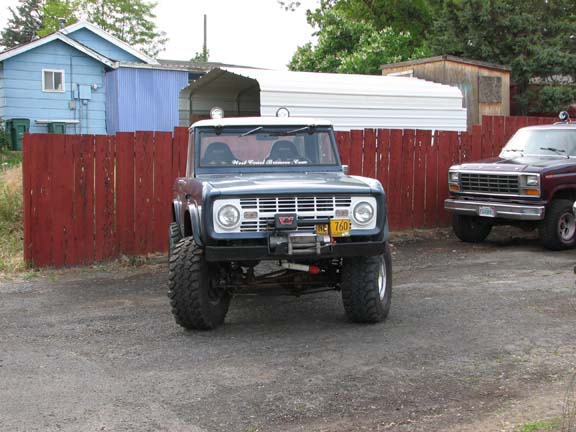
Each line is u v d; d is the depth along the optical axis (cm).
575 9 2742
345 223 611
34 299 822
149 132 1068
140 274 973
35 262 998
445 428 426
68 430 431
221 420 444
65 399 485
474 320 679
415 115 1562
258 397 482
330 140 742
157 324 692
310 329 657
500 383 504
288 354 578
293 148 732
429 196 1352
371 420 441
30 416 454
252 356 575
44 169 996
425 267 993
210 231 600
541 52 2409
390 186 1307
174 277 629
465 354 572
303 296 809
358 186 623
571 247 1137
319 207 611
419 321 678
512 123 1453
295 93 1405
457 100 1623
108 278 948
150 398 484
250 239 609
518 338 615
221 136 728
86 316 733
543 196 1095
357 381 511
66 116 2555
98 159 1034
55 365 563
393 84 1589
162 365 557
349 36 2947
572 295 782
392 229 1319
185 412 458
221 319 670
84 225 1029
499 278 893
